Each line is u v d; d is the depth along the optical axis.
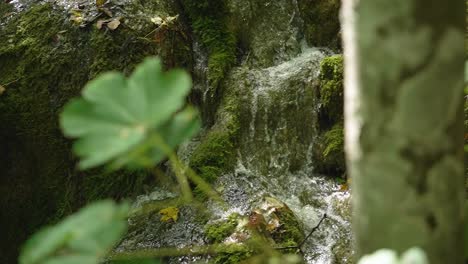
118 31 3.65
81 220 0.64
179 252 0.96
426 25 0.65
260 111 3.84
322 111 3.83
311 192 3.61
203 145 3.69
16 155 3.52
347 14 0.71
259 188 3.53
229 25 4.15
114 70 3.56
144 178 3.57
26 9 3.78
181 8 4.16
